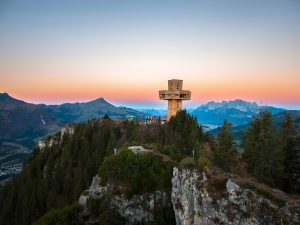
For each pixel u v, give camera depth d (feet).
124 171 257.96
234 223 163.63
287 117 260.42
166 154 287.48
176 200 203.31
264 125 249.14
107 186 257.34
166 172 246.68
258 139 251.19
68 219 246.47
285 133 258.16
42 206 410.11
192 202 188.85
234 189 169.78
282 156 235.81
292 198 169.17
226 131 274.36
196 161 205.98
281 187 238.27
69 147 475.72
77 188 364.38
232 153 276.62
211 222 173.47
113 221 230.07
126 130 447.83
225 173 191.11
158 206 235.40
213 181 183.52
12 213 444.55
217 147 278.46
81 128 530.68
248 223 159.33
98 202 253.85
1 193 499.92
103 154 403.13
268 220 155.43
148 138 401.08
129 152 273.33
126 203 243.19
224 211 168.86
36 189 438.81
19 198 436.76
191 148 335.88
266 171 236.63
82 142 479.41
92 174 389.39
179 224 197.57
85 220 247.09
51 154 498.28
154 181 245.65
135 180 249.96
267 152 237.45
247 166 278.46
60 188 424.46
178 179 203.92
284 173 238.27
